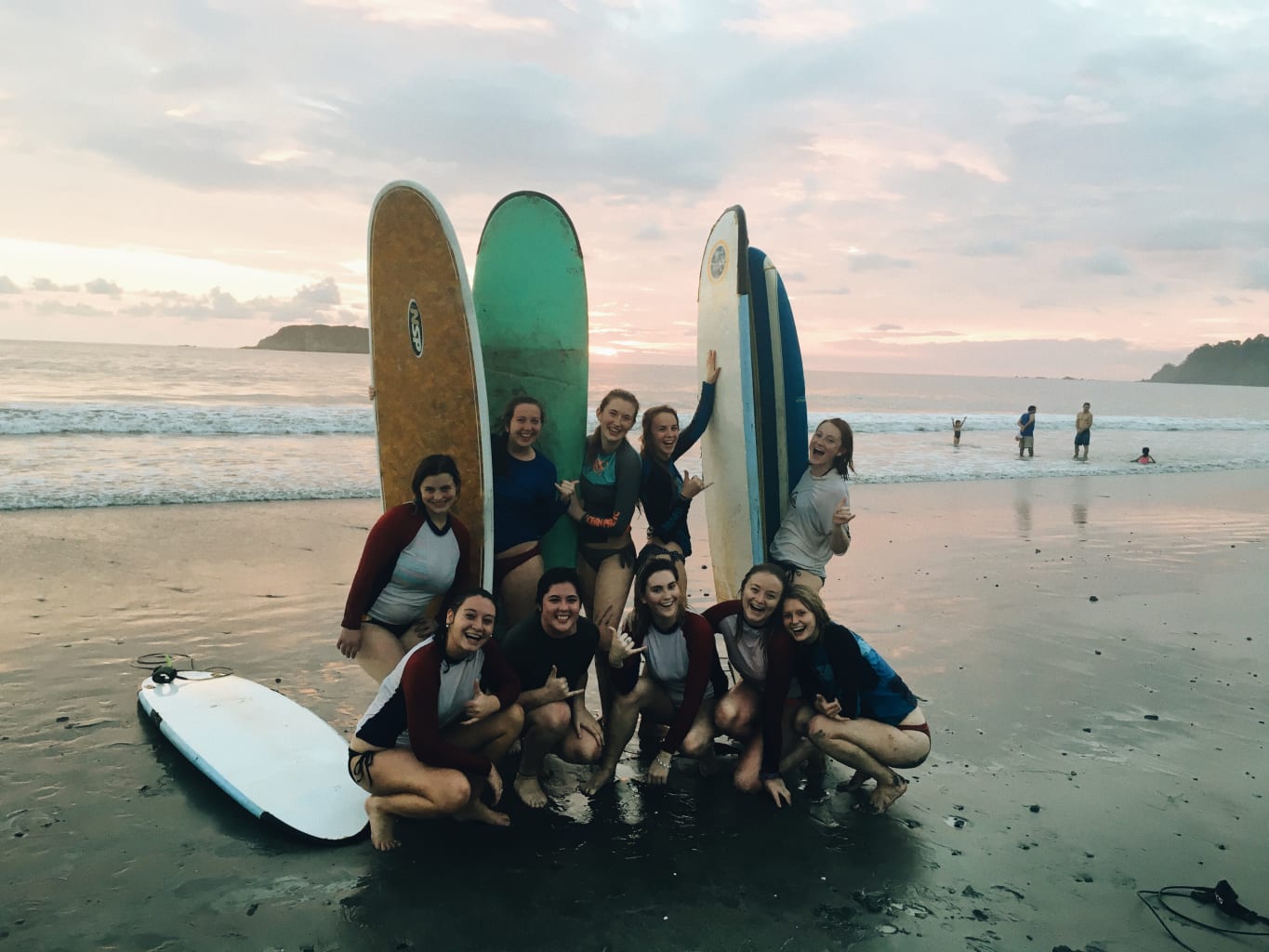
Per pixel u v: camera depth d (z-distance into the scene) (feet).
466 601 9.73
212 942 8.30
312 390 124.06
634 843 10.57
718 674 12.34
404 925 8.68
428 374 13.10
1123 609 23.11
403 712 10.09
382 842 10.14
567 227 14.90
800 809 11.70
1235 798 12.32
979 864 10.37
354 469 44.60
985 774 12.91
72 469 39.55
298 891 9.23
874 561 28.48
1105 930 9.09
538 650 11.04
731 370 15.60
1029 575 27.17
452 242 12.46
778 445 16.35
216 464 44.06
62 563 23.40
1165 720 15.25
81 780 11.55
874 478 55.26
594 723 11.82
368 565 11.30
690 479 13.53
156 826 10.49
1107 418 140.97
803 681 11.65
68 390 111.04
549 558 14.32
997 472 60.75
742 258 15.14
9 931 8.35
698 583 24.30
